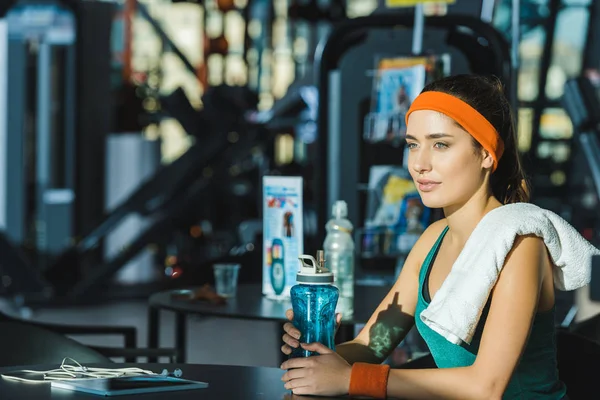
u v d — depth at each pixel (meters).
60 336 2.93
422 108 2.15
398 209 5.17
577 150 12.58
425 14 5.50
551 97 12.66
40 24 10.47
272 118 10.80
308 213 10.02
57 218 10.81
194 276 8.04
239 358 6.88
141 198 10.23
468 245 2.10
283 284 3.60
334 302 2.10
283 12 12.27
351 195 5.79
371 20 5.66
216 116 10.65
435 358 2.21
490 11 6.19
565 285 2.17
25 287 9.38
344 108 5.79
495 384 2.00
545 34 12.50
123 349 3.28
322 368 2.00
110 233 10.98
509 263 2.07
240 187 11.60
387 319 2.45
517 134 2.22
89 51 10.70
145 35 12.03
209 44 12.04
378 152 5.79
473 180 2.15
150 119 11.91
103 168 10.89
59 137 10.84
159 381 2.03
